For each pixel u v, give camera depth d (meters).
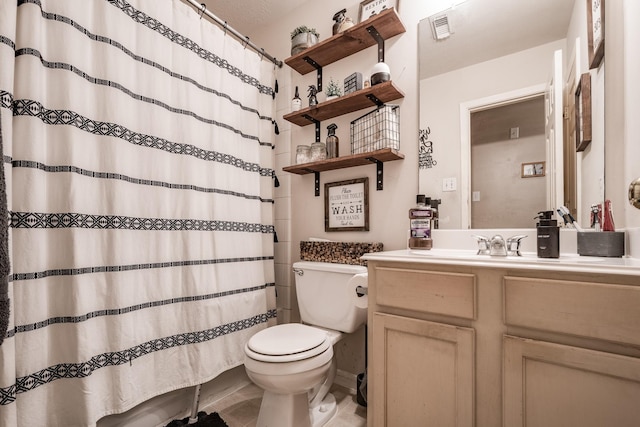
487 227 1.32
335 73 1.85
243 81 1.76
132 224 1.21
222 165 1.58
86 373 1.03
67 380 1.03
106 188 1.14
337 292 1.51
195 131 1.46
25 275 0.94
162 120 1.33
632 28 0.92
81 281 1.05
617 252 0.93
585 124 1.12
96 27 1.14
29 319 0.94
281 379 1.11
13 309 0.89
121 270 1.15
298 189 2.03
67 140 1.04
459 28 1.44
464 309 0.88
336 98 1.63
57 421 1.01
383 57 1.64
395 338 1.00
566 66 1.19
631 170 0.93
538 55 1.25
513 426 0.79
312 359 1.15
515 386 0.79
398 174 1.59
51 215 1.02
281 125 2.11
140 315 1.22
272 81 1.99
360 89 1.63
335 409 1.47
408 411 0.96
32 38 0.97
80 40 1.08
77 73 1.07
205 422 1.38
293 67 1.93
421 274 0.96
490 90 1.35
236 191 1.66
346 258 1.62
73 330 1.03
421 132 1.51
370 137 1.59
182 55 1.42
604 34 1.03
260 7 2.04
